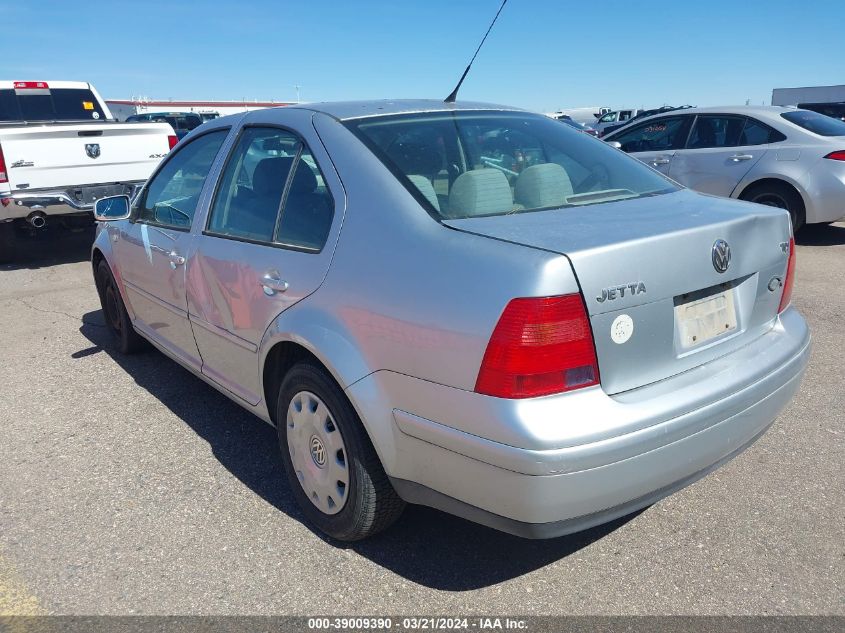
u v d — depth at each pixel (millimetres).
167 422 3936
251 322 2988
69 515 3035
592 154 3193
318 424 2693
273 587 2557
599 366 2105
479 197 2568
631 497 2188
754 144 8117
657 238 2215
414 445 2291
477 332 2072
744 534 2807
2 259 8438
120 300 4734
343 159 2729
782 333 2748
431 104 3266
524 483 2033
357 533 2676
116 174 8219
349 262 2508
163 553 2760
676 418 2191
